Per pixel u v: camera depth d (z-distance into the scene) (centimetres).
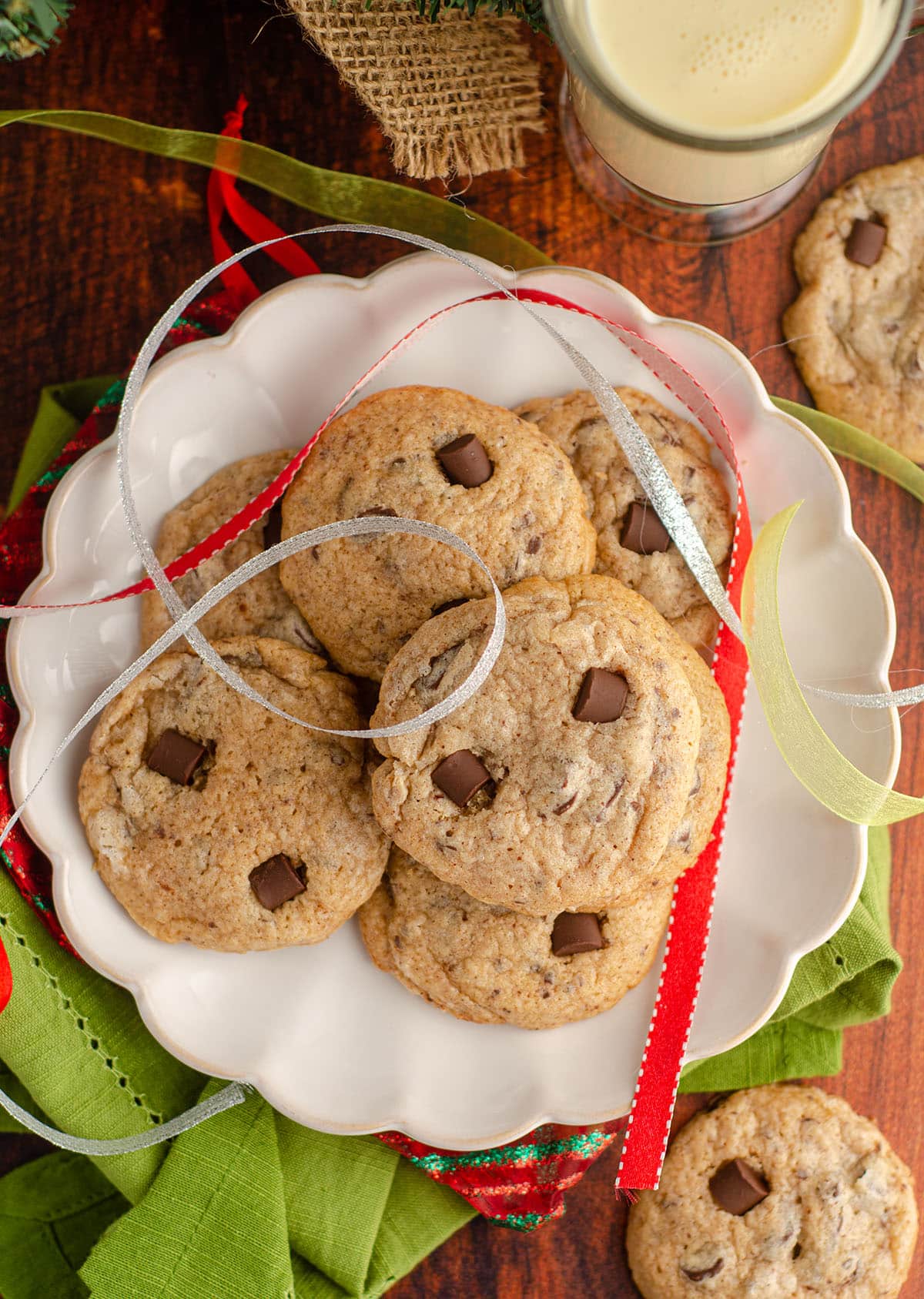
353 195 59
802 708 55
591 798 54
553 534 56
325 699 56
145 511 59
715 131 54
